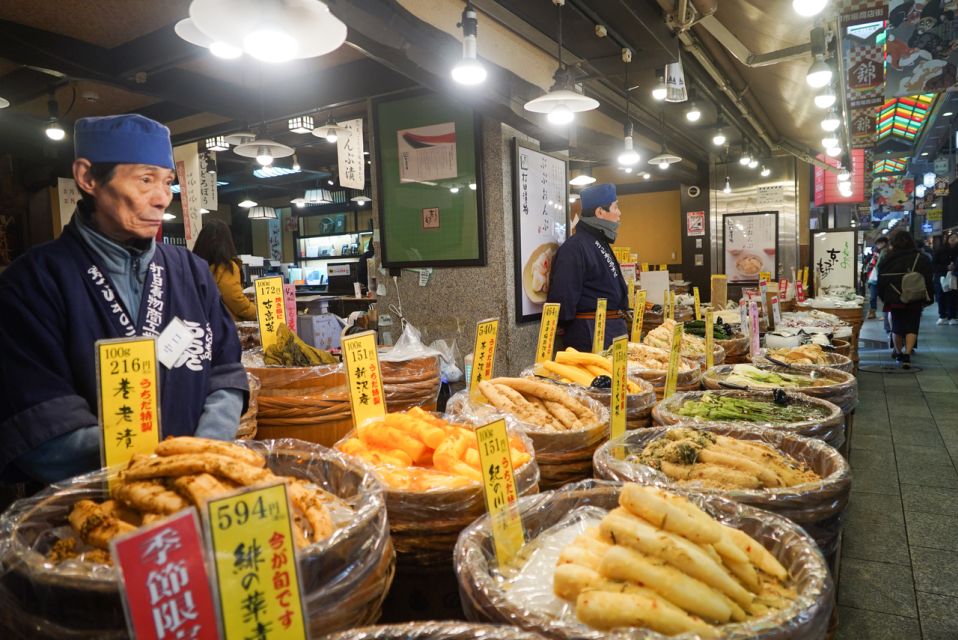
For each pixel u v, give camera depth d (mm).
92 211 1549
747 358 4160
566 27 4160
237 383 1763
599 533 1215
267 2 2074
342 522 1148
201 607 718
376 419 1850
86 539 1082
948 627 2465
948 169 17891
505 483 1421
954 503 3684
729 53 6008
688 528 1134
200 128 7410
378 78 4934
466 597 1151
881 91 6398
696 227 13156
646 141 9922
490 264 4547
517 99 4441
